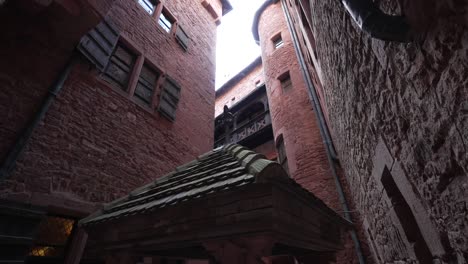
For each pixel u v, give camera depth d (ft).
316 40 15.53
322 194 21.66
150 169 18.33
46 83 13.15
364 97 7.67
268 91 37.68
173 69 25.23
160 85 22.48
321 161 23.68
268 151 40.16
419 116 4.55
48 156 12.23
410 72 4.38
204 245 5.42
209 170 6.79
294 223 5.48
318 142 25.17
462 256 4.37
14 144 11.05
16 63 12.17
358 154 11.14
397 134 5.89
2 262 9.39
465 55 2.97
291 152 27.14
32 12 12.30
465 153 3.43
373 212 11.28
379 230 10.92
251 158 5.68
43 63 13.29
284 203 5.22
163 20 26.99
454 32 3.07
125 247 6.91
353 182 15.17
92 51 15.70
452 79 3.34
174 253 8.29
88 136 14.57
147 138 19.06
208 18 36.63
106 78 17.54
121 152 16.39
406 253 7.98
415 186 5.77
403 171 6.16
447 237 4.89
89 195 13.48
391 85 5.37
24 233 10.19
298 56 30.09
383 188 8.36
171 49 25.91
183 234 5.71
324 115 24.48
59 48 14.15
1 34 11.85
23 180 10.98
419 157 5.07
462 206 3.95
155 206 6.14
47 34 13.52
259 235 4.71
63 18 12.72
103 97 16.42
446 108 3.65
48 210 11.54
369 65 6.39
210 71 32.50
